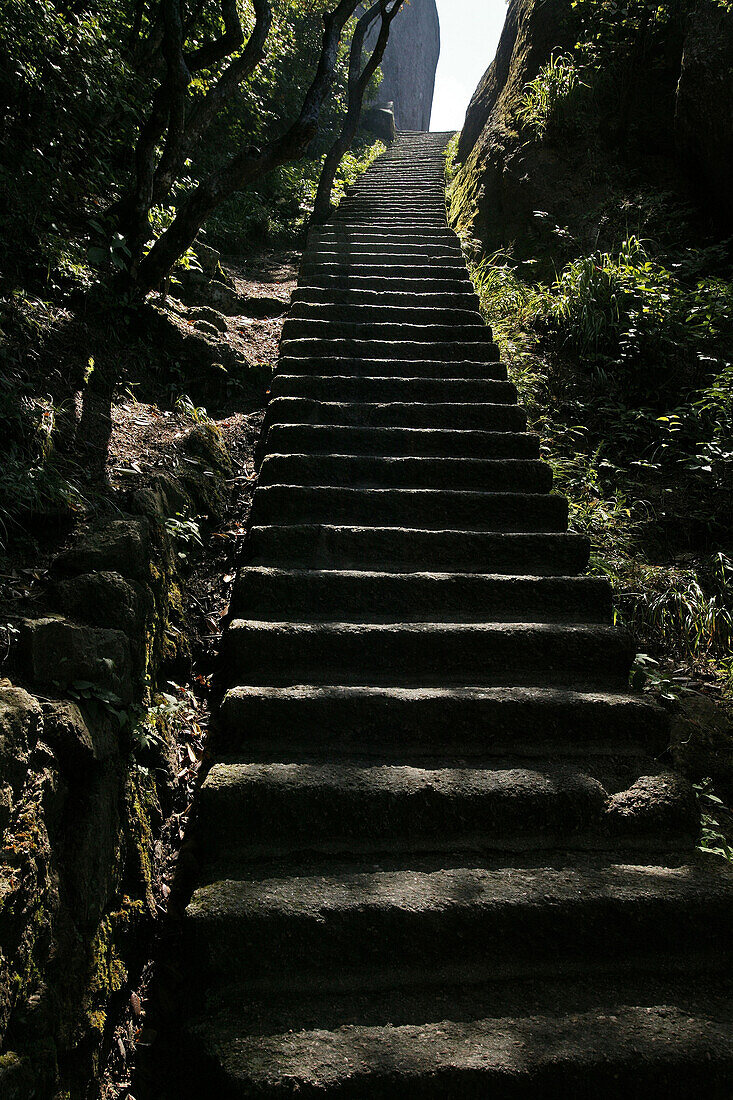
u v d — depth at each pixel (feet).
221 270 20.59
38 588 7.70
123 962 6.46
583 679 9.20
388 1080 5.41
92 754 6.26
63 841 5.90
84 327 13.17
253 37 14.99
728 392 15.31
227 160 25.25
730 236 19.85
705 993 6.33
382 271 19.71
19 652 6.38
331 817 7.29
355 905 6.46
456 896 6.62
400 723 8.23
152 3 17.13
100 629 7.16
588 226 21.02
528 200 22.93
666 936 6.66
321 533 10.64
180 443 12.33
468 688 8.73
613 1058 5.62
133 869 6.95
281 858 7.13
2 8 11.66
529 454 12.76
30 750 5.54
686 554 13.20
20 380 10.44
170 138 14.01
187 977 6.47
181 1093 5.69
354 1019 5.94
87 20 14.15
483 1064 5.53
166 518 10.10
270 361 16.28
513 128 25.54
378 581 9.84
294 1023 5.86
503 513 11.48
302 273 20.10
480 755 8.20
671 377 16.79
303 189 30.99
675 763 9.04
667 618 11.57
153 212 16.31
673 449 15.31
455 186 30.71
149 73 17.43
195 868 7.54
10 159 12.55
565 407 16.38
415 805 7.36
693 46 19.11
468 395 14.25
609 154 22.38
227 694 8.30
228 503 12.19
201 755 8.48
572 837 7.47
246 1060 5.48
